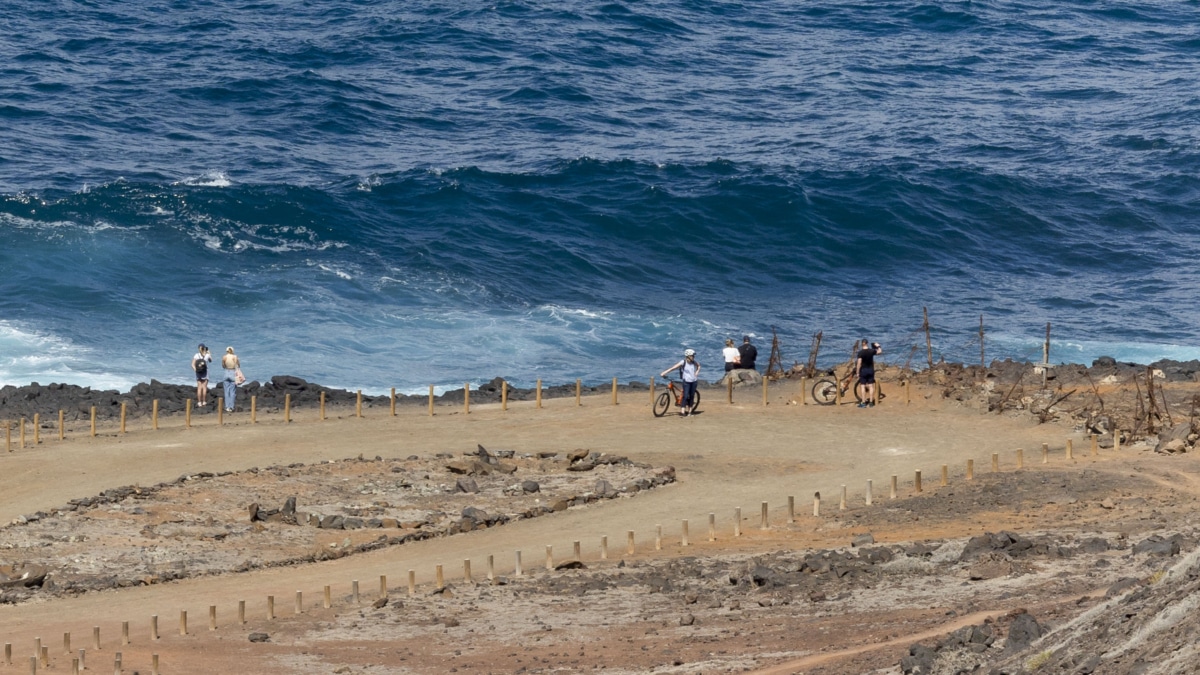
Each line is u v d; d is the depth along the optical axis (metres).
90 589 134.38
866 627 108.75
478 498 164.88
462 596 129.62
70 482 168.88
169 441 188.50
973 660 90.69
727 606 121.75
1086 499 155.00
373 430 196.62
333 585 135.50
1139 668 74.88
